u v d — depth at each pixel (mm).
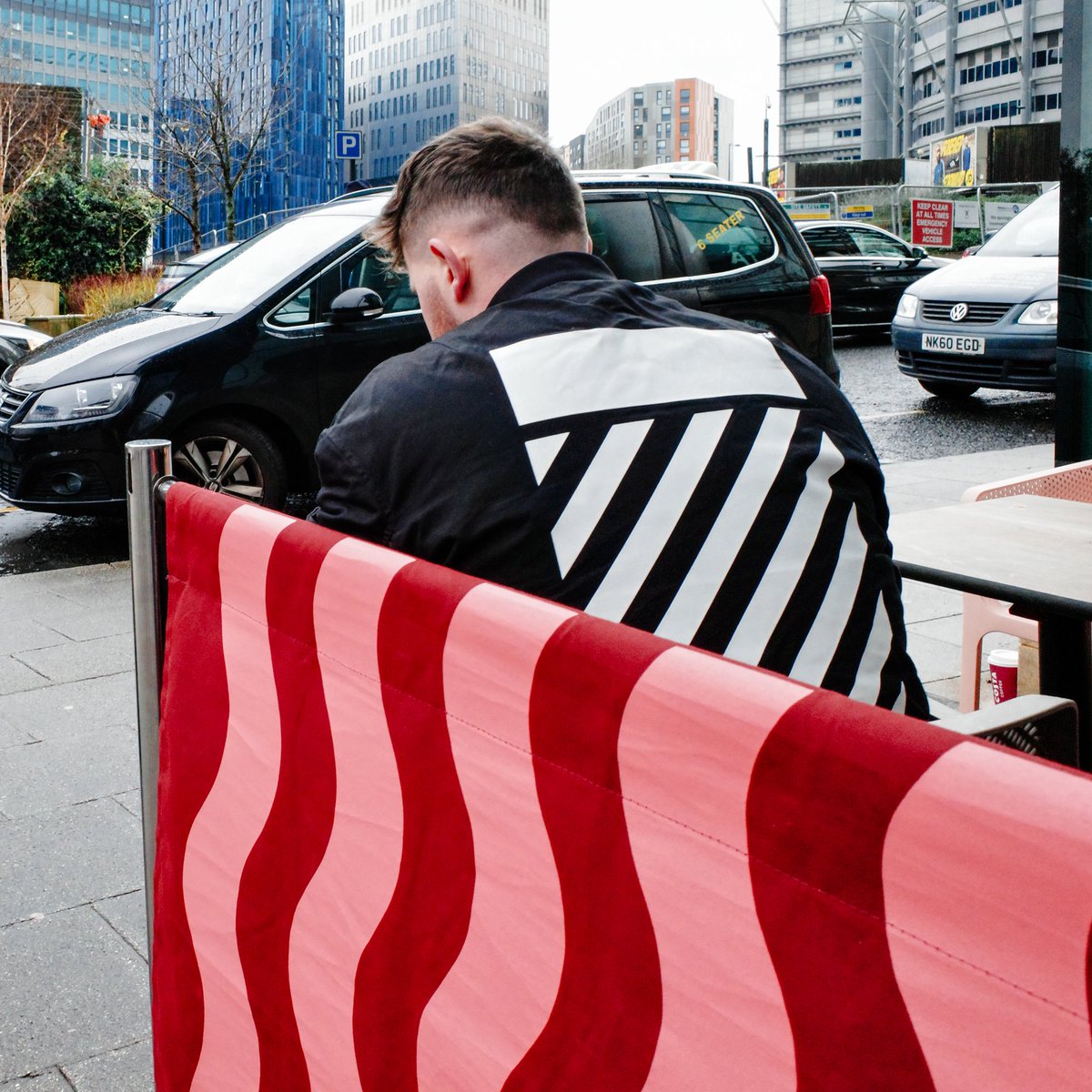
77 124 28312
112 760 3432
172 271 16938
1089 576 1680
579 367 1255
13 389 6055
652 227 6844
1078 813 545
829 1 129625
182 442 5895
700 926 759
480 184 1448
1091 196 3330
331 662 1111
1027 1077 580
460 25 127812
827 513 1257
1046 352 9109
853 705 667
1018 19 85312
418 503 1267
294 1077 1225
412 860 1025
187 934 1420
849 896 661
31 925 2570
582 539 1197
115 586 5434
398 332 6324
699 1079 771
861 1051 664
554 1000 883
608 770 816
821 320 7266
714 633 1194
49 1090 2053
